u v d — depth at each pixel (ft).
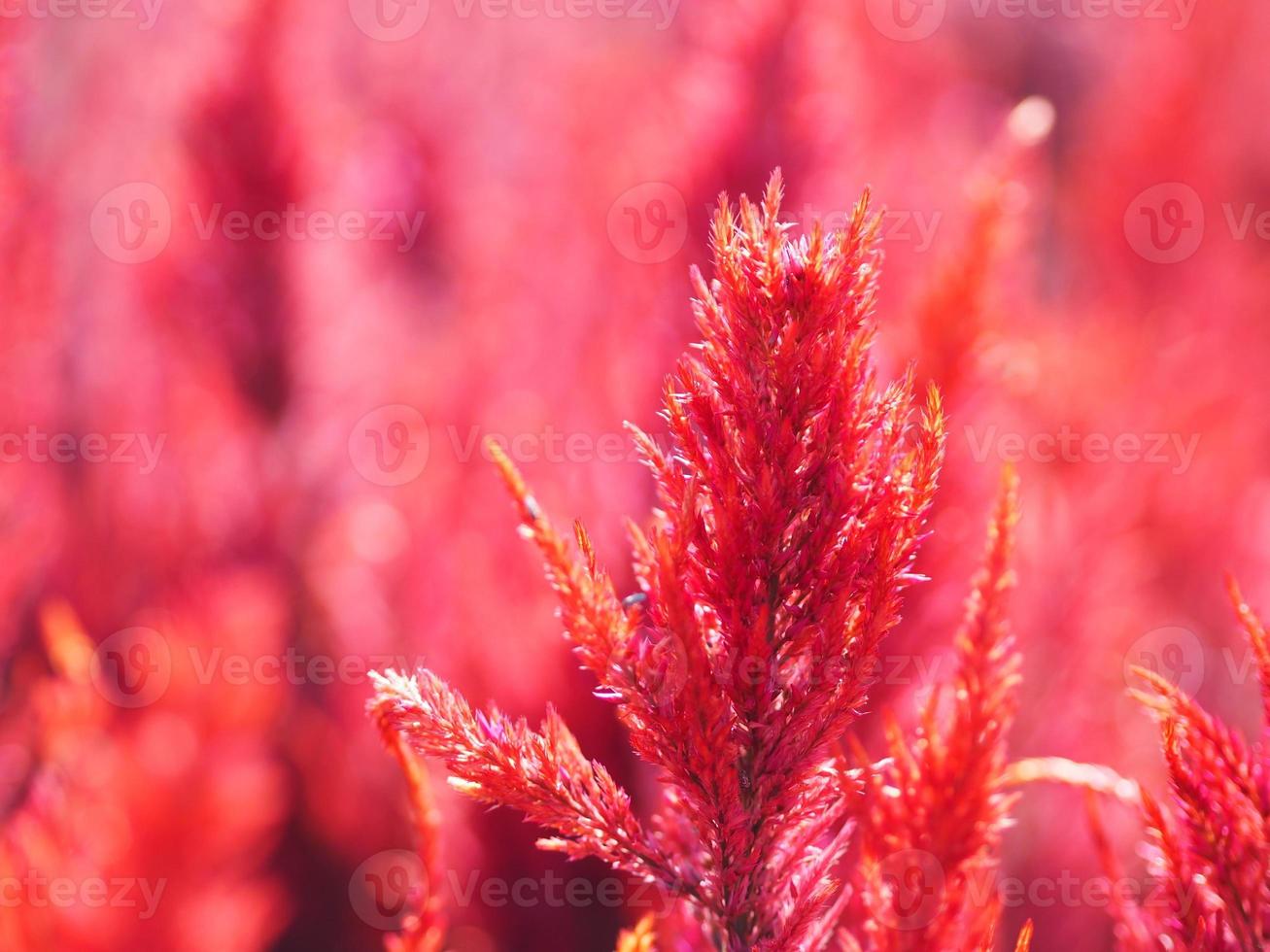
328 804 4.02
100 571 4.44
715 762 1.68
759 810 1.70
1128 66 7.24
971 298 3.25
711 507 1.69
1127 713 4.11
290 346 5.18
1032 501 4.55
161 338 5.15
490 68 7.26
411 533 4.83
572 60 6.77
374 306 5.87
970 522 3.26
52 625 3.16
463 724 1.72
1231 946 1.79
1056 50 9.61
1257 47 6.59
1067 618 4.20
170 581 4.36
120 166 5.59
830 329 1.68
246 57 4.90
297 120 5.08
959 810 1.84
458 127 6.84
